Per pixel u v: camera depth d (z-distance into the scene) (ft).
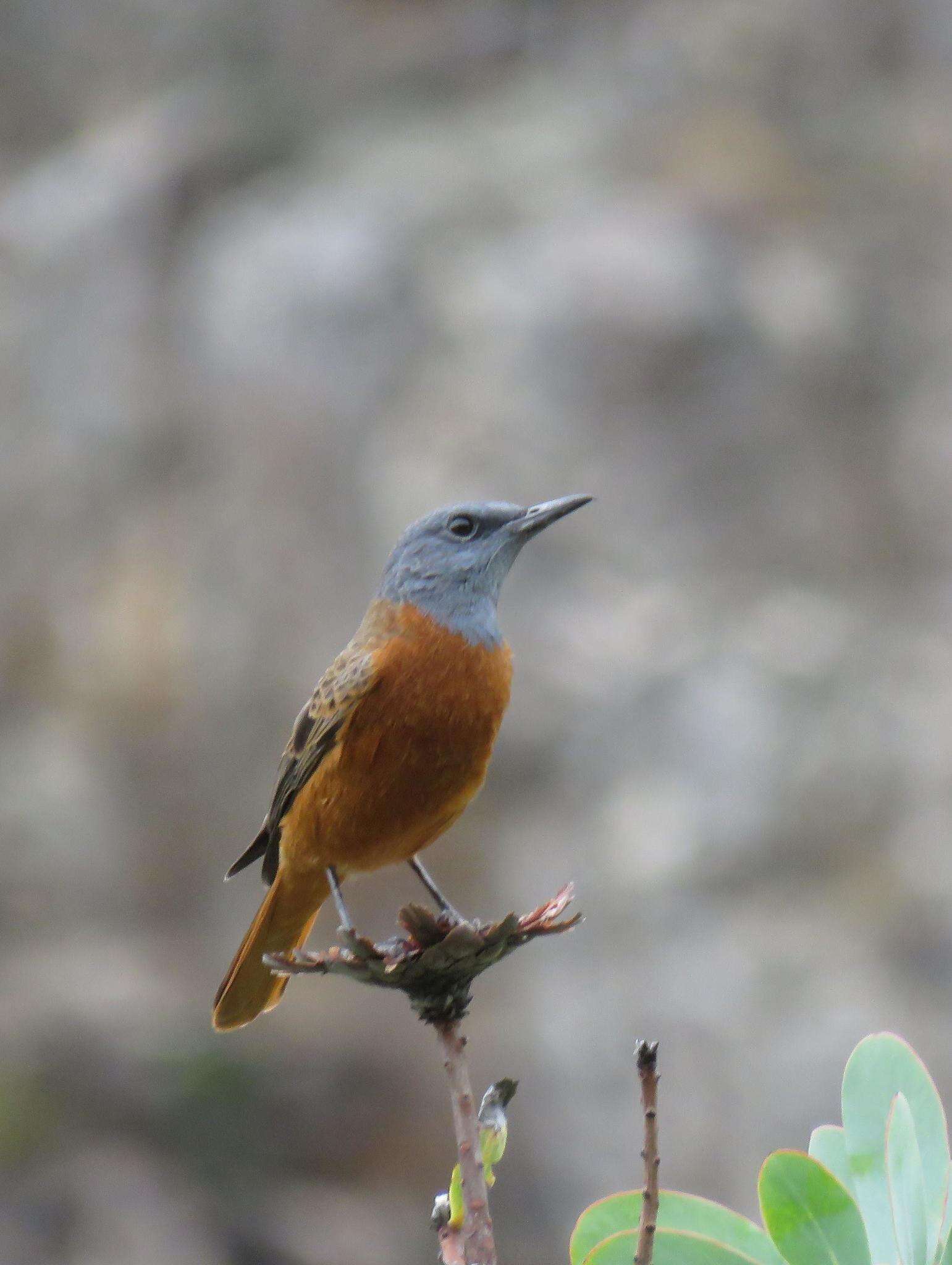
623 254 64.13
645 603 60.39
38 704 69.77
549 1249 52.34
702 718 57.47
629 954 55.16
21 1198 53.88
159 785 67.15
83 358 73.61
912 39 72.08
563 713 59.00
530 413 62.80
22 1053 58.70
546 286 64.34
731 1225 11.10
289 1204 55.62
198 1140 57.21
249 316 69.05
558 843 57.82
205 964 64.03
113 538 70.69
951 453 62.28
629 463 62.34
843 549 61.82
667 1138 51.72
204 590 68.28
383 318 66.69
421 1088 58.03
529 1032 55.36
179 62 82.89
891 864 54.03
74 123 84.23
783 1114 50.39
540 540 61.46
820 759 55.83
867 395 63.87
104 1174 55.21
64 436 73.05
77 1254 52.19
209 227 74.33
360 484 65.05
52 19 85.05
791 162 68.90
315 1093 58.29
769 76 71.97
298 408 67.05
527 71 77.66
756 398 62.80
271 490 67.21
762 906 54.49
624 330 62.95
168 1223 53.93
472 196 69.31
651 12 76.13
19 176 81.92
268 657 66.28
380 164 72.84
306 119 77.66
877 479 62.49
